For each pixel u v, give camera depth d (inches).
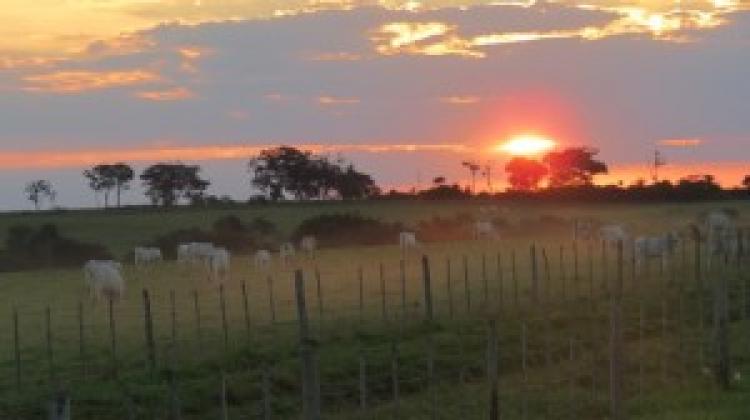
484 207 6742.1
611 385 1418.6
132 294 2869.1
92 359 1815.9
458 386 1676.9
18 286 3257.9
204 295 2763.3
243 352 1825.8
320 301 2290.8
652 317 2260.1
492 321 1295.5
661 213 6023.6
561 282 2787.9
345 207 7052.2
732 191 7810.0
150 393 1565.0
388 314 2272.4
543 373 1737.2
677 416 1321.4
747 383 1560.0
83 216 6628.9
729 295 2514.8
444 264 3503.9
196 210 7130.9
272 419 1514.5
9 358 1845.5
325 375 1700.3
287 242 4758.9
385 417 1482.5
